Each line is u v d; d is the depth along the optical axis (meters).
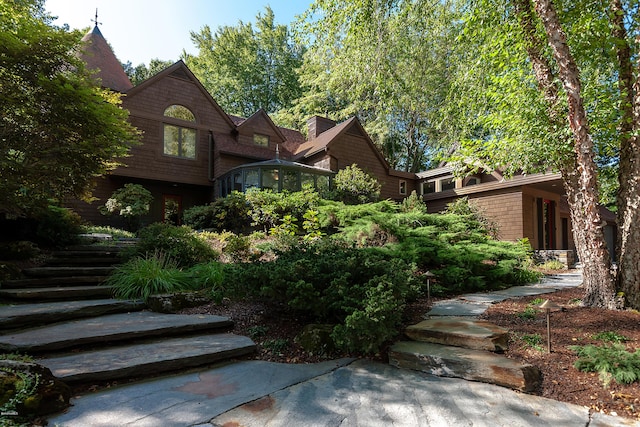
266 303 4.59
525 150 4.95
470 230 8.69
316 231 9.23
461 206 11.85
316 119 19.62
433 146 22.19
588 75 5.41
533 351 3.26
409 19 8.20
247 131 16.66
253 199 11.29
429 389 2.80
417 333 3.75
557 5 4.95
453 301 5.46
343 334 3.37
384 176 18.73
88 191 7.81
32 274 5.46
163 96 14.75
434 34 9.03
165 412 2.37
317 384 2.89
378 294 3.51
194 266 6.30
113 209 12.45
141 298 5.00
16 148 6.06
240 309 4.72
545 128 4.78
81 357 3.09
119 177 13.87
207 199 16.48
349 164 17.42
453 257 6.62
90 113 6.32
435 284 6.29
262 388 2.80
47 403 2.29
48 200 7.15
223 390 2.75
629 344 3.25
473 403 2.56
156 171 14.36
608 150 5.09
